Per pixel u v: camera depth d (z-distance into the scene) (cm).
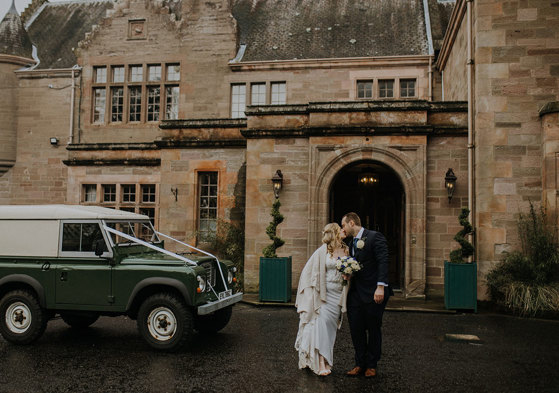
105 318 857
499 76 973
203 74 1706
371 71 1614
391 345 641
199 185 1291
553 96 955
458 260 897
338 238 532
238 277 1121
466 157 1039
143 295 652
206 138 1277
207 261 688
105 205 1455
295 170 1103
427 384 487
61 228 665
